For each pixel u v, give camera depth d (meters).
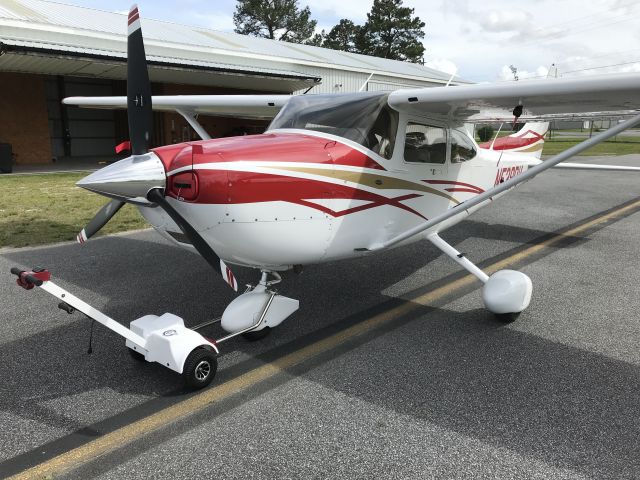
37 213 7.23
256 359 2.93
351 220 3.23
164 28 18.70
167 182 2.65
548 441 2.12
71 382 2.65
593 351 2.99
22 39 12.82
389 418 2.31
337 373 2.75
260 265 3.10
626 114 4.32
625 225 6.71
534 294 4.02
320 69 19.36
